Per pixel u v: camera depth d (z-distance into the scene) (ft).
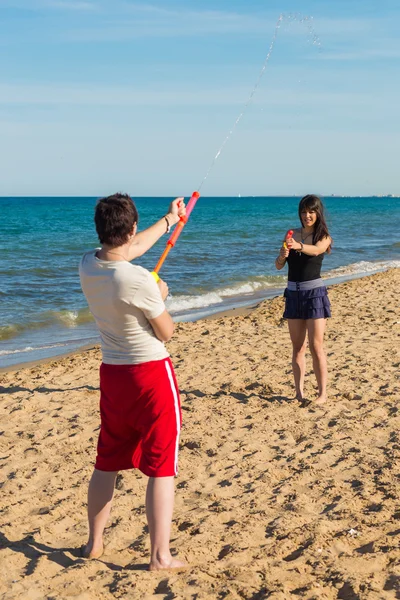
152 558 10.61
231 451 16.55
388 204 459.73
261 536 12.14
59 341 34.40
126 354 10.10
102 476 10.94
